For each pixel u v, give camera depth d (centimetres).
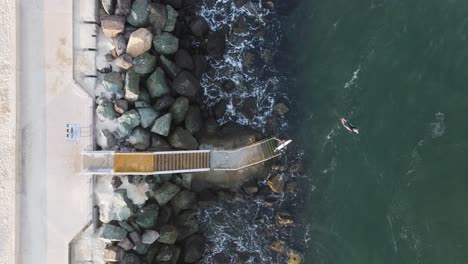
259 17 3209
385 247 3112
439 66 3141
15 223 2747
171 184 2956
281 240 3192
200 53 3189
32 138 2791
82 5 2802
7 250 2764
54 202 2809
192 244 3075
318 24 3216
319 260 3189
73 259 2839
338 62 3203
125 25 2861
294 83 3241
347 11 3197
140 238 2836
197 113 3066
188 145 2973
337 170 3200
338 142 3198
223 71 3203
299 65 3238
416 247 3088
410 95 3144
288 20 3228
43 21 2783
